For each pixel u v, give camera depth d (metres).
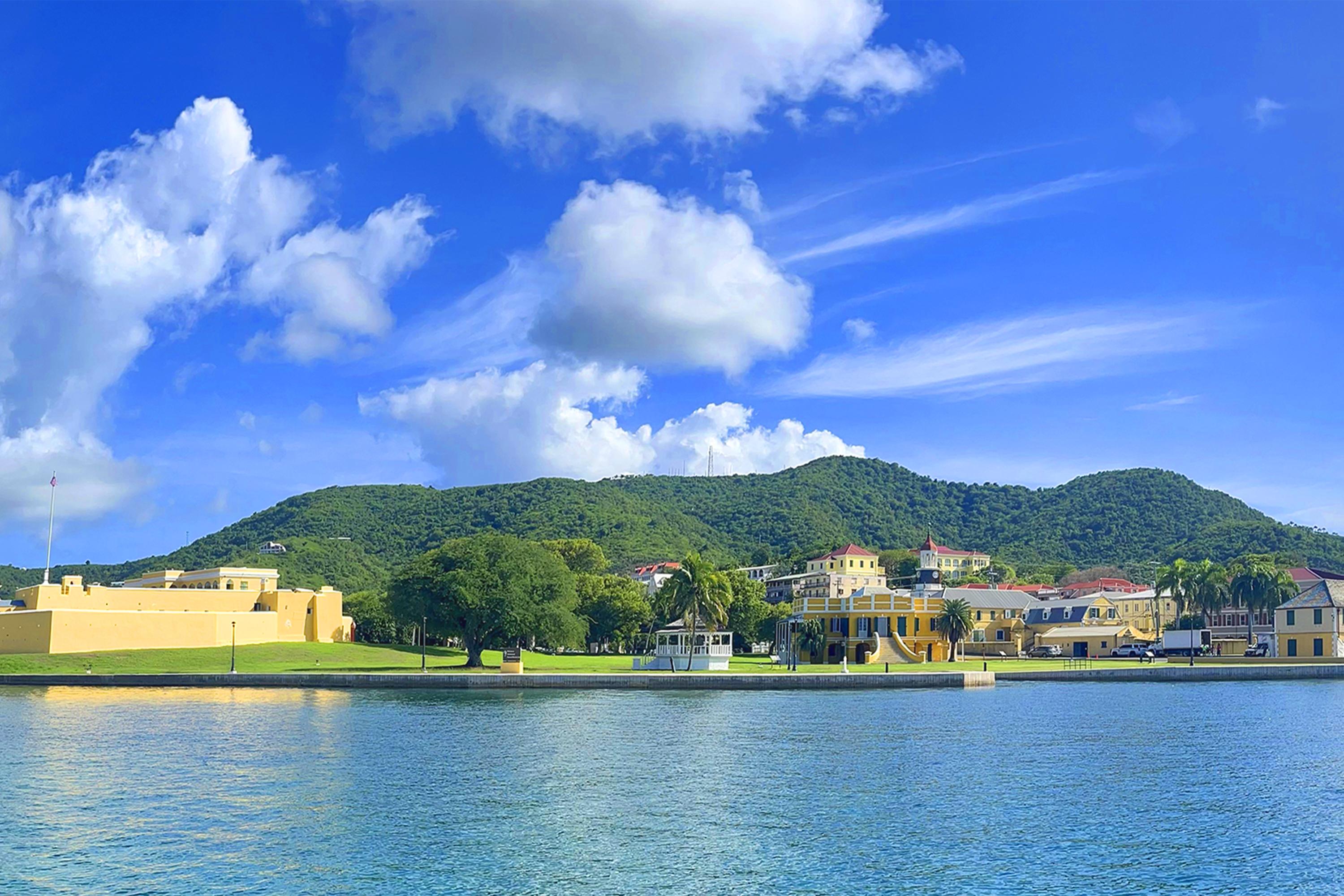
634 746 70.50
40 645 145.88
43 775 58.78
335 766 62.00
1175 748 70.31
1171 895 37.81
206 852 42.66
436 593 133.88
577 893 37.81
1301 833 46.22
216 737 74.62
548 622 132.75
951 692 118.31
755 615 199.38
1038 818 48.97
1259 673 136.62
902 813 49.94
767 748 69.94
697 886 38.59
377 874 39.81
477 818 48.50
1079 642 196.00
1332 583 164.88
